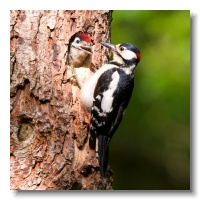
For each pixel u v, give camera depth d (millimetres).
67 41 8484
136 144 13789
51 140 8258
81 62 8867
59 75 8352
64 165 8281
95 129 8578
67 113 8344
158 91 12117
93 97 8578
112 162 14086
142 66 12383
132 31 12383
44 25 8383
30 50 8258
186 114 12250
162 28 12211
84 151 8539
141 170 14086
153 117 12742
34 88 8219
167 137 13352
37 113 8211
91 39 8883
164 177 14047
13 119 8203
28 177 8211
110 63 9016
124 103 8867
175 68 12117
